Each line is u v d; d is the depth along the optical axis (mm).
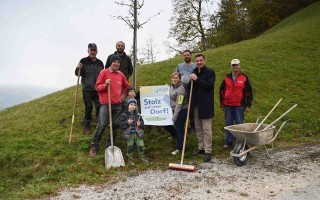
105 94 8094
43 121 10609
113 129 8367
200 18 37219
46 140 8977
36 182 6836
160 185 6371
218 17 43094
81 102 12211
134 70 10094
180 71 8898
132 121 7711
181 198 5742
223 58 18641
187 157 8219
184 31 37344
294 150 8711
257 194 5832
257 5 39250
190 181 6555
